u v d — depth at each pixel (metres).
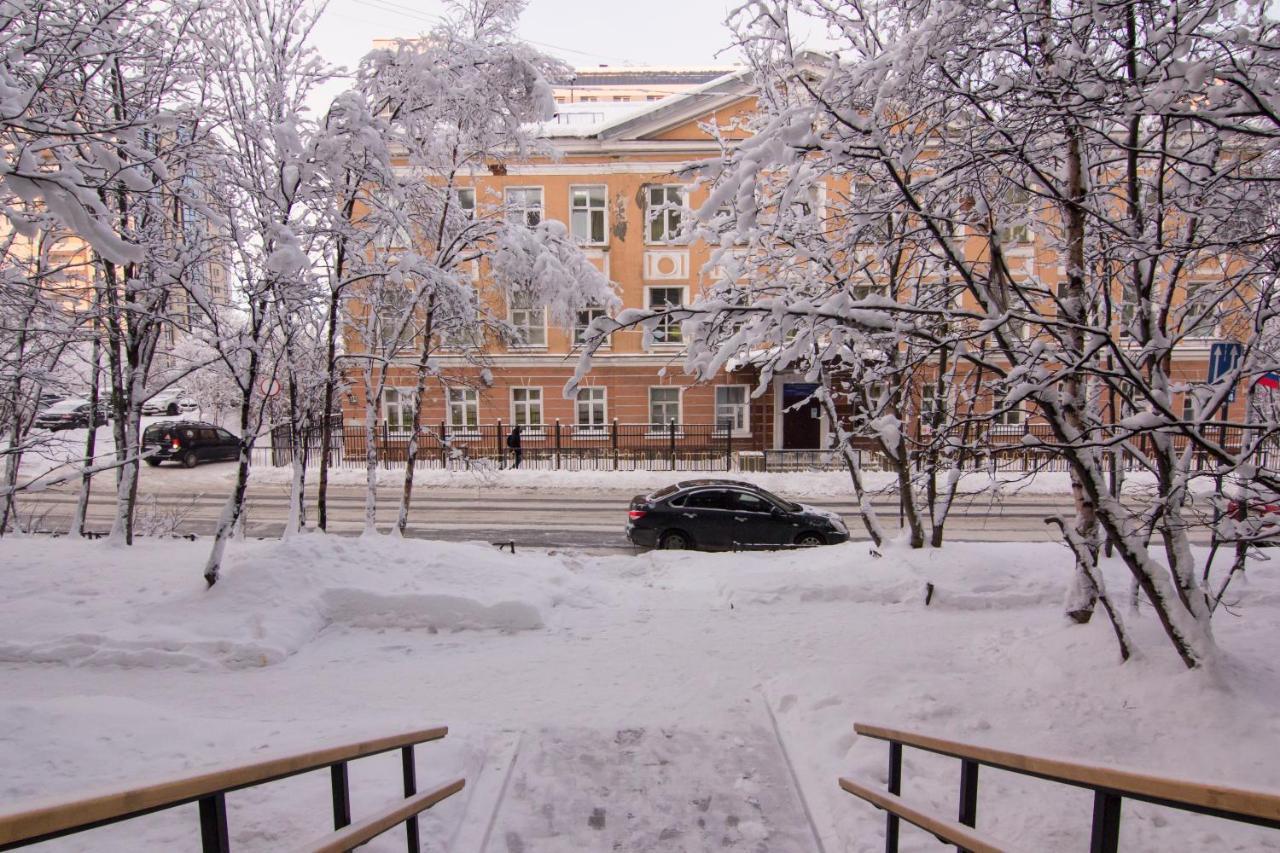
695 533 13.41
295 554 8.88
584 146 25.16
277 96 9.45
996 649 7.11
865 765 4.65
